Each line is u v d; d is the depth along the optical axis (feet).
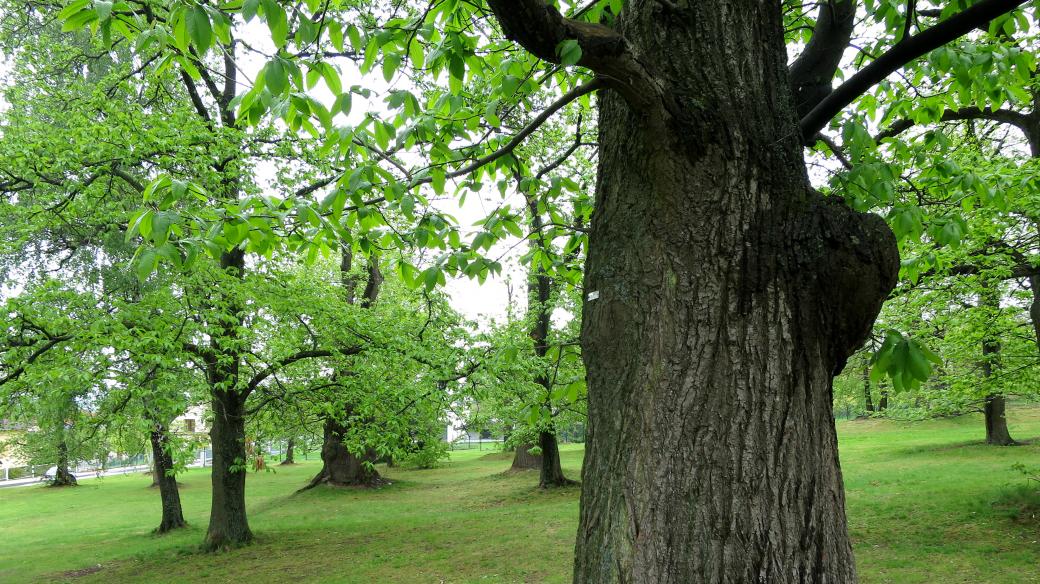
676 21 7.27
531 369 38.22
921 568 26.14
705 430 6.30
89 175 30.22
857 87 8.42
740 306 6.55
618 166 7.47
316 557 37.09
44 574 37.47
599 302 7.27
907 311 33.47
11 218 33.71
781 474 6.18
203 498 77.51
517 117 21.80
